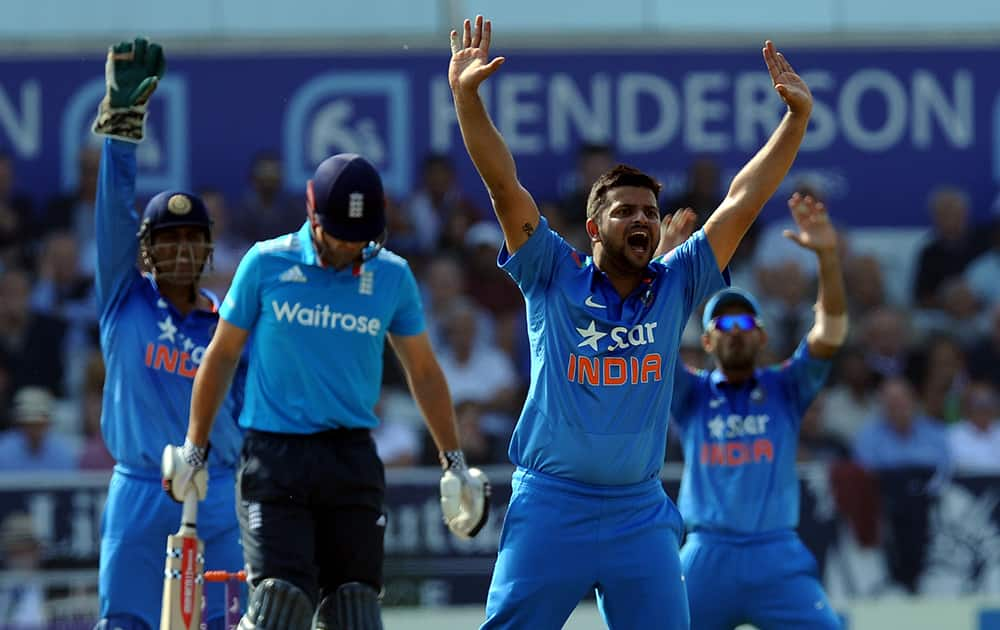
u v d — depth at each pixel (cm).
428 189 4553
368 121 4588
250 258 1795
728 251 1828
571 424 1784
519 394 4269
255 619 1683
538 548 1800
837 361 4312
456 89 1744
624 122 4606
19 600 3184
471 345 4281
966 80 4628
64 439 3969
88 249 4422
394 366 4169
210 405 1811
